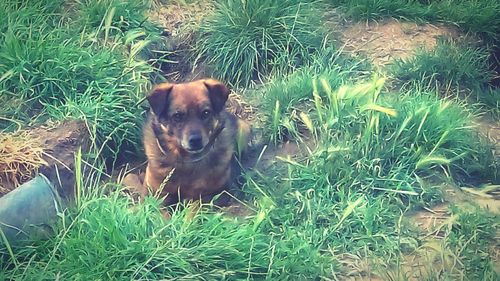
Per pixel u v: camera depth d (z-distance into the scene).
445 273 2.81
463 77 3.68
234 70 3.65
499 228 2.98
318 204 3.01
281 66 3.64
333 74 3.53
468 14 3.97
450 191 3.13
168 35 3.81
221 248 2.78
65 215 2.86
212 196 3.13
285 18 3.72
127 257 2.73
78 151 2.99
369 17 3.90
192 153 3.03
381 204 3.02
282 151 3.31
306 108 3.41
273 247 2.80
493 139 3.45
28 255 2.78
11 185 2.97
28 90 3.34
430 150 3.22
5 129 3.23
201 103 3.02
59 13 3.74
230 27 3.70
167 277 2.71
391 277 2.80
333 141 3.22
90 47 3.51
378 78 3.37
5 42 3.41
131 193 3.15
